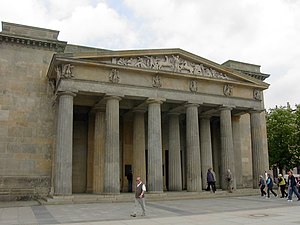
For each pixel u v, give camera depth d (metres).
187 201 36.72
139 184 24.53
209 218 22.05
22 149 42.41
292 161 84.25
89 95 42.53
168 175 51.94
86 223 20.36
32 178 42.16
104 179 39.00
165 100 43.50
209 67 47.81
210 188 46.59
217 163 58.03
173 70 44.75
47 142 43.84
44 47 46.16
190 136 44.59
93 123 49.25
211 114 53.25
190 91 45.31
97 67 40.34
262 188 43.75
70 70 38.69
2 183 40.56
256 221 20.11
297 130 82.12
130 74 42.09
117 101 40.66
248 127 59.44
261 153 49.28
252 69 60.66
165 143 55.84
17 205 34.00
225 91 48.19
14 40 44.50
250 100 50.09
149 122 42.44
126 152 52.25
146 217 23.08
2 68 43.47
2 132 41.81
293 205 31.02
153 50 43.62
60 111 37.84
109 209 28.62
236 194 44.25
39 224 20.23
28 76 44.62
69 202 34.16
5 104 42.69
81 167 48.94
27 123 43.31
